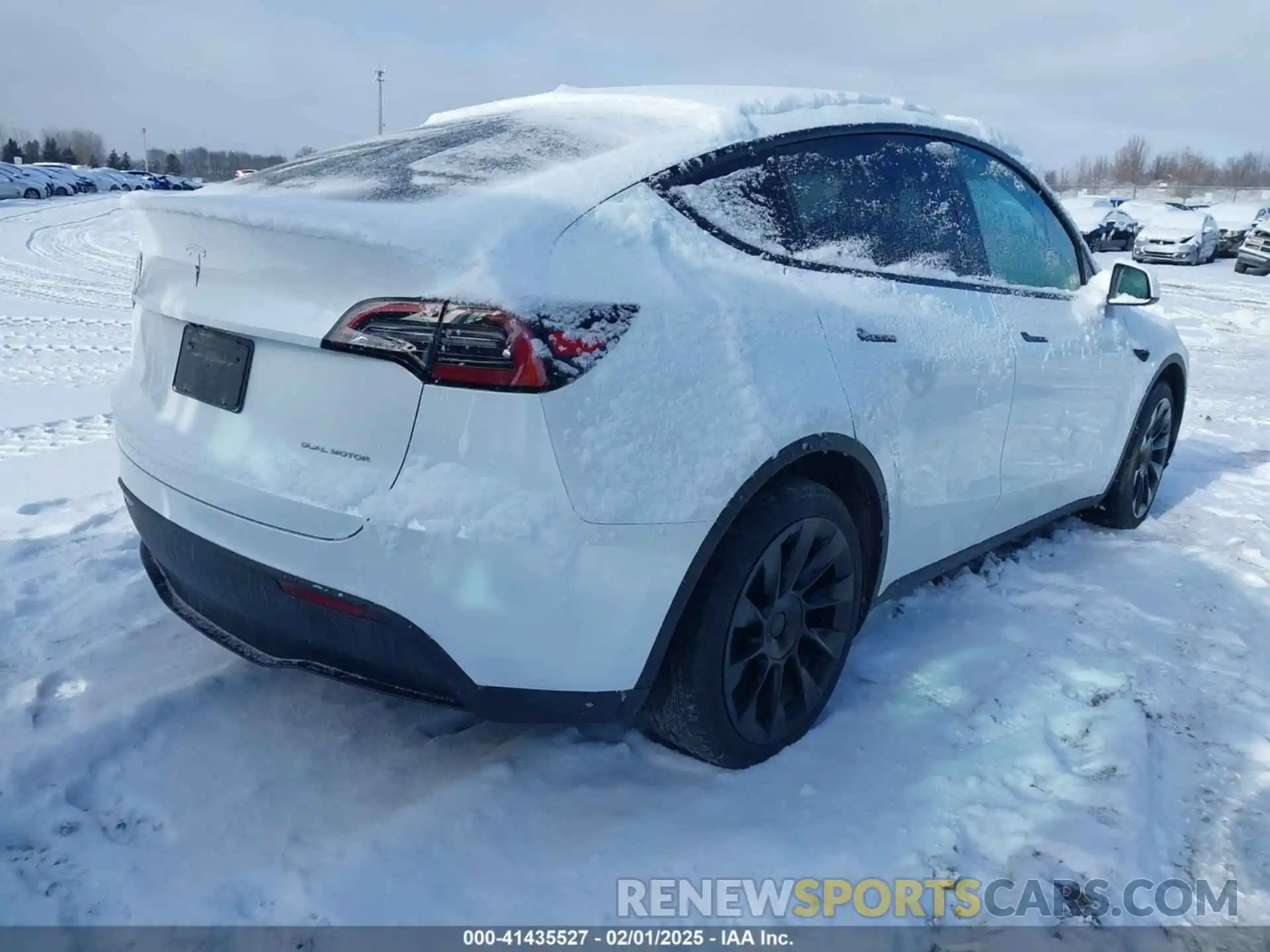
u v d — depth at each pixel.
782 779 2.35
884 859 2.11
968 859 2.12
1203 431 6.67
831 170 2.68
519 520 1.87
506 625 1.92
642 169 2.24
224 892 1.98
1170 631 3.25
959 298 2.99
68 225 23.14
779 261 2.43
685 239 2.22
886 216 2.82
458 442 1.87
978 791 2.34
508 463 1.87
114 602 3.23
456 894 1.98
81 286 12.91
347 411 1.94
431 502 1.86
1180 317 13.12
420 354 1.86
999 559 3.90
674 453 2.04
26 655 2.87
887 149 2.89
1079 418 3.66
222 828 2.17
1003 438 3.17
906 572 2.94
